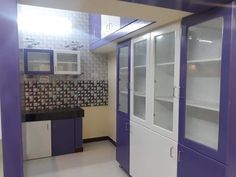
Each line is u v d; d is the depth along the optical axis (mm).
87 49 4352
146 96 2465
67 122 3859
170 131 2053
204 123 1843
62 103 4199
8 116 905
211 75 1762
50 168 3320
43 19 3951
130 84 2822
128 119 2926
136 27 2287
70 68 3959
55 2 1414
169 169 2062
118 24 2742
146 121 2471
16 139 921
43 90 4027
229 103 1400
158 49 2285
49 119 3721
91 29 4113
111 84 4402
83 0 1371
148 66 2396
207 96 1811
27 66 3602
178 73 1888
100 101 4551
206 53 1782
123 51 3119
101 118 4594
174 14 1689
